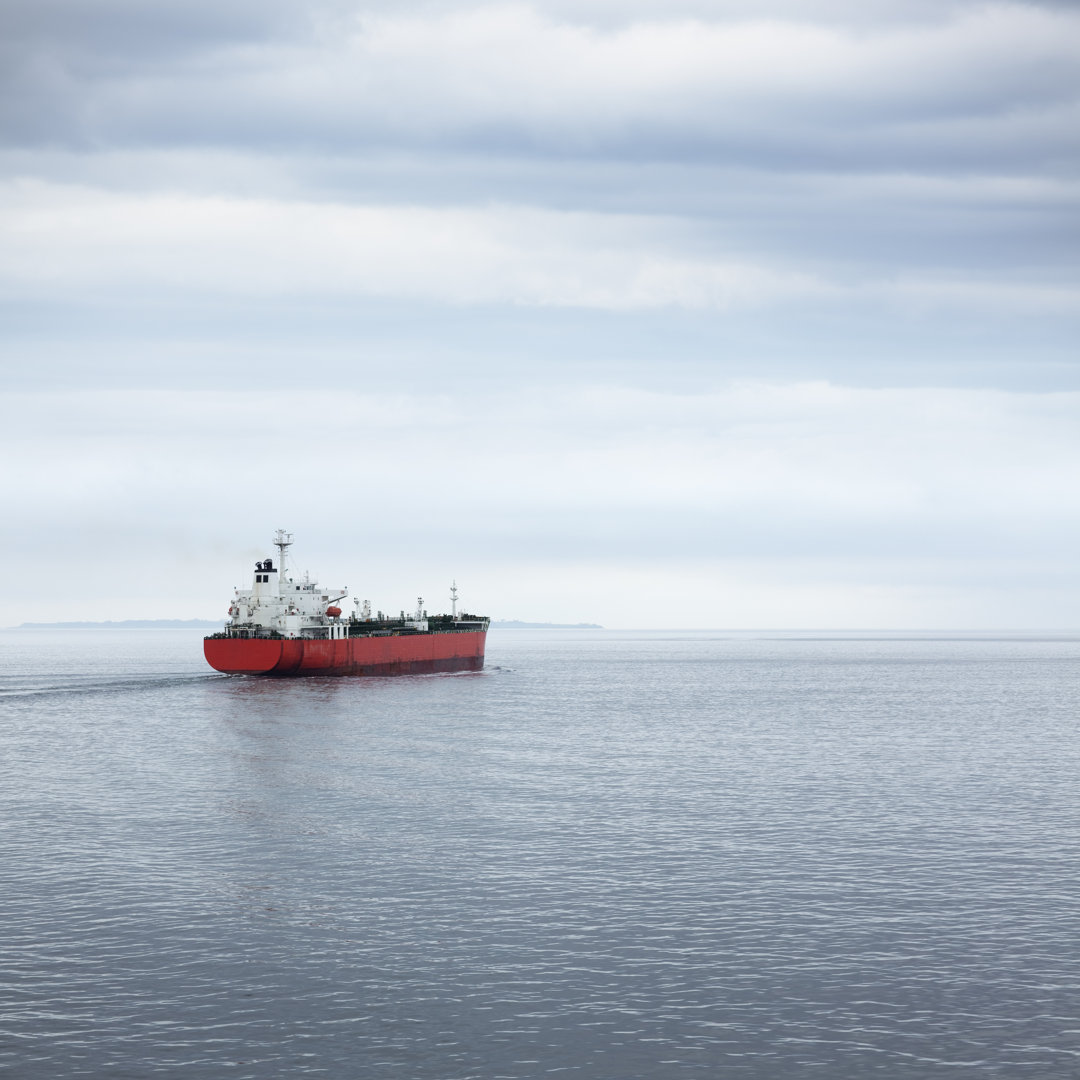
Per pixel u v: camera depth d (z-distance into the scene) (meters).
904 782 81.12
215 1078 32.28
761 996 38.12
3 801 72.06
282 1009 37.00
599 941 43.53
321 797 73.12
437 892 50.12
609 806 70.38
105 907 47.69
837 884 51.50
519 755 94.44
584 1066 33.16
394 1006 37.31
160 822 65.06
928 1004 37.44
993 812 69.12
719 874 53.25
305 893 49.94
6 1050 33.88
